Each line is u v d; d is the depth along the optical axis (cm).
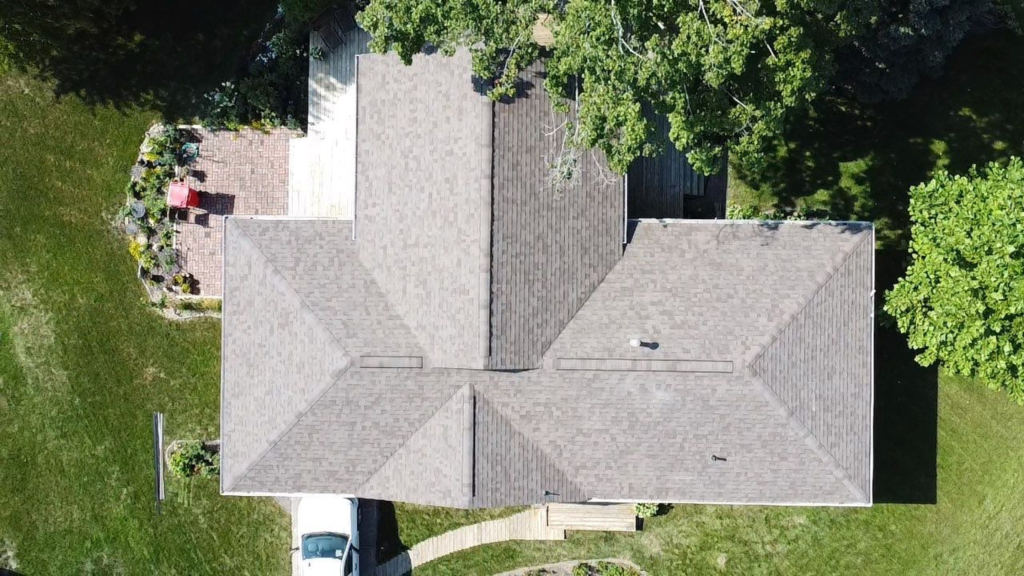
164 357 3638
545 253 2945
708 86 2650
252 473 3089
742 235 3078
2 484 3650
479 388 2969
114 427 3647
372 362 2970
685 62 2458
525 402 2986
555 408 2992
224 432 3117
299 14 3378
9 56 3538
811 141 3584
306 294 3055
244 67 3631
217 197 3578
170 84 3653
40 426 3656
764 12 2514
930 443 3541
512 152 2891
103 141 3659
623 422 3003
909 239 3544
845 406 3038
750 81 2662
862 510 3553
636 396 2989
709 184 3547
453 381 2977
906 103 3575
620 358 2966
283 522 3619
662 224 3088
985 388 3534
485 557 3594
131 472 3644
